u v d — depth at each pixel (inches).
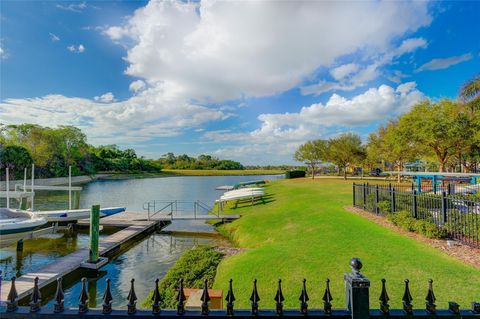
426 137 930.7
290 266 294.7
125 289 360.5
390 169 2133.4
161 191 1785.2
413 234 357.7
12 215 550.6
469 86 892.0
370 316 93.0
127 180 3026.6
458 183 951.6
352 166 2314.2
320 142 1952.5
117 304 320.5
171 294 308.5
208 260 403.9
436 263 257.1
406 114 1081.4
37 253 514.3
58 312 92.0
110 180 2997.0
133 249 548.4
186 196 1494.8
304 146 2015.3
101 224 697.0
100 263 419.8
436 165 1523.1
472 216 306.3
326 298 95.1
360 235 367.2
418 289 213.2
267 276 279.6
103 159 3393.2
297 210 628.4
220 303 185.2
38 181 2111.2
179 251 531.5
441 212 353.7
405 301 95.3
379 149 1566.2
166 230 700.0
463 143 916.0
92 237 418.9
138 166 3951.8
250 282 272.2
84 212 686.5
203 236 644.1
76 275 399.2
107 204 1176.8
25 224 482.9
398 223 393.7
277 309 93.5
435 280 224.1
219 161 5378.9
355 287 92.2
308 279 257.3
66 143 2573.8
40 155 2207.2
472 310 94.4
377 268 256.1
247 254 376.2
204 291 94.9
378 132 1667.1
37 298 94.4
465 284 214.4
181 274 363.3
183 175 4220.0
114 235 578.2
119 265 453.7
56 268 388.2
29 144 2181.3
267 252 357.4
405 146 1119.0
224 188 1792.6
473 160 1168.8
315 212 567.5
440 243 316.5
